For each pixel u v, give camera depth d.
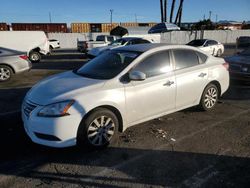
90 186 3.23
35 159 3.84
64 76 4.79
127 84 4.32
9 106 6.41
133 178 3.38
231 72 8.41
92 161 3.79
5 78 9.96
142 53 4.68
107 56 5.11
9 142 4.36
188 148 4.18
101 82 4.16
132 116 4.45
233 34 40.88
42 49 17.06
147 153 4.02
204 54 5.72
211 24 44.31
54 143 3.79
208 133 4.76
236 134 4.72
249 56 8.91
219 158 3.87
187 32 32.44
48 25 40.72
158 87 4.69
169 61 4.98
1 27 37.44
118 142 4.38
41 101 3.86
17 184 3.27
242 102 6.74
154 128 4.96
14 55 10.17
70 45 40.12
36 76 11.12
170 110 5.05
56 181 3.33
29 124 3.89
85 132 3.92
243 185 3.23
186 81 5.16
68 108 3.76
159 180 3.34
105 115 4.09
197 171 3.53
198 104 5.69
